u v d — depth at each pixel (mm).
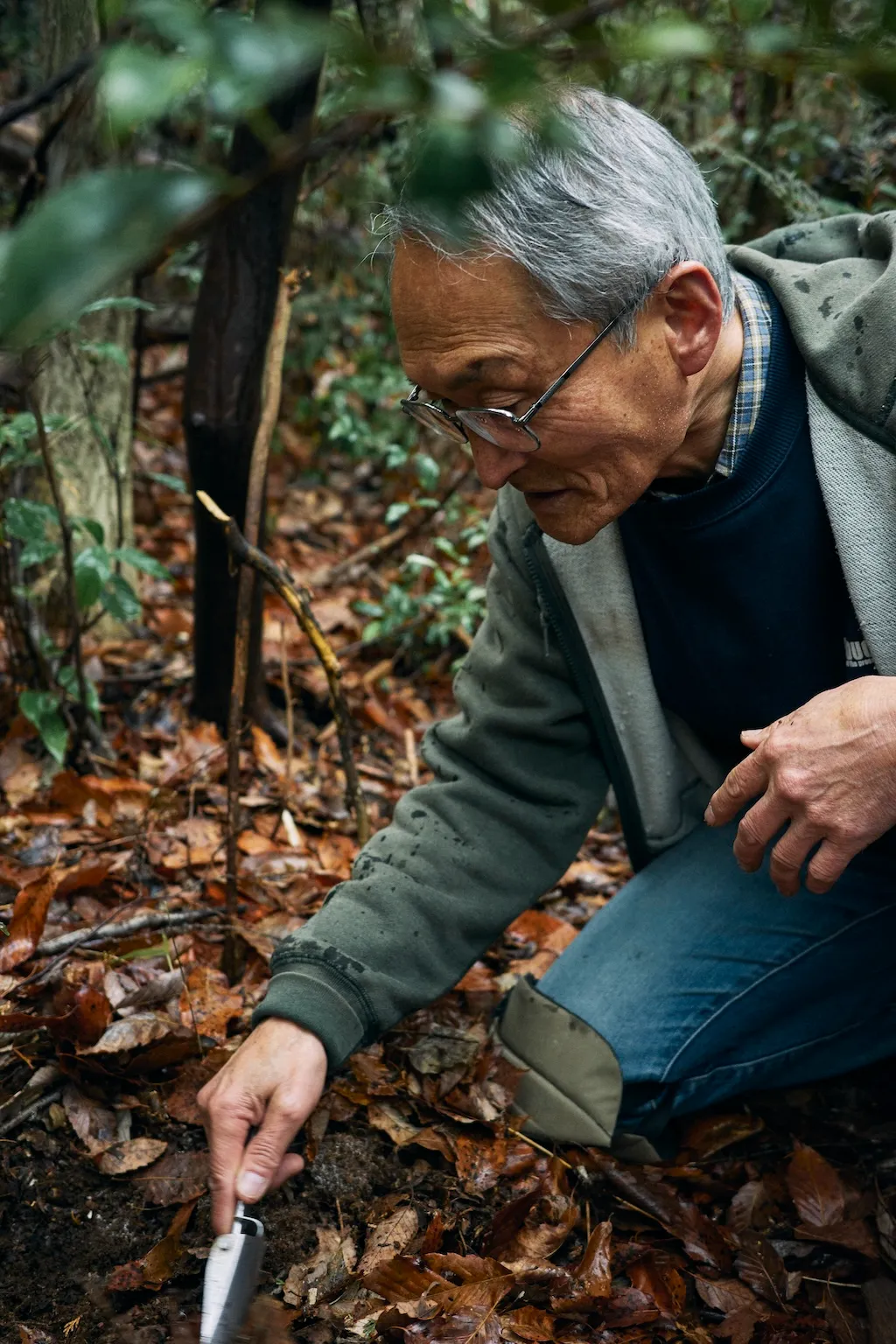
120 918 1835
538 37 578
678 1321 1356
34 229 399
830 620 1434
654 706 1567
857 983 1654
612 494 1282
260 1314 1284
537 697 1552
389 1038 1682
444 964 1464
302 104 1834
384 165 2805
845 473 1322
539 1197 1473
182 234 487
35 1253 1365
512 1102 1600
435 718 2725
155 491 3447
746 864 1375
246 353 2090
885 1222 1490
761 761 1309
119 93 446
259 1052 1257
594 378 1162
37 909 1635
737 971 1603
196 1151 1494
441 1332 1277
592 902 2139
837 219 1515
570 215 1075
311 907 1948
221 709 2428
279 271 2072
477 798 1540
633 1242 1457
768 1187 1562
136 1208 1430
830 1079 1768
